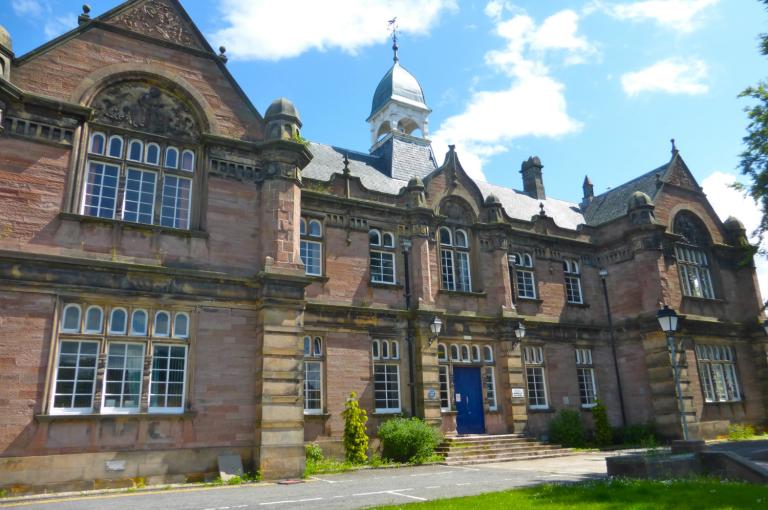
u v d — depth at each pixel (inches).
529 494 410.6
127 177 605.3
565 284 1055.6
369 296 809.5
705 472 503.2
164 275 581.0
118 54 621.3
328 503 412.5
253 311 620.7
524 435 873.5
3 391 488.7
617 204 1189.1
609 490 406.0
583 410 983.6
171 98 647.8
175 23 663.1
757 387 1089.4
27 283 519.2
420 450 722.8
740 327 1100.5
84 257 552.7
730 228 1181.7
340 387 748.0
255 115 688.4
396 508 363.3
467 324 893.8
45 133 566.3
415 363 814.5
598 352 1040.8
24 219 536.4
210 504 414.9
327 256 789.2
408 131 1228.5
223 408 579.2
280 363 594.6
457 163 972.6
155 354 565.3
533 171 1298.0
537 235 1025.5
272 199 649.6
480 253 947.3
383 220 855.1
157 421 546.3
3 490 470.0
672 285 1022.4
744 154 773.9
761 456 650.8
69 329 532.4
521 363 917.2
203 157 643.5
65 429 506.0
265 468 559.2
